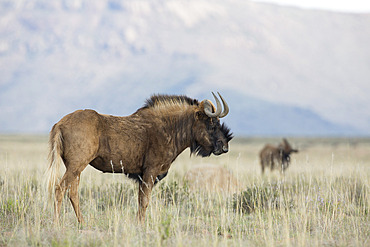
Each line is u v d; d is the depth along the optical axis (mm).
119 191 37844
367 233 29047
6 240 25234
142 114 33094
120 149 31062
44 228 27562
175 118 33938
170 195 38531
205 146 35375
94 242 24484
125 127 31562
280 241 27031
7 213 31766
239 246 25422
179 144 34312
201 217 33219
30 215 30234
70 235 25641
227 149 35969
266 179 54219
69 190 29516
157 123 33000
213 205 38000
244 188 45656
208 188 44219
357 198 40094
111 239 25438
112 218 30312
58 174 28688
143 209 31688
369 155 141375
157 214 29766
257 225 31219
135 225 29641
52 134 29328
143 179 32281
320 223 31578
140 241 24547
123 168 31906
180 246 23406
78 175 29562
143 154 32281
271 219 30125
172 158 33906
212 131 35250
